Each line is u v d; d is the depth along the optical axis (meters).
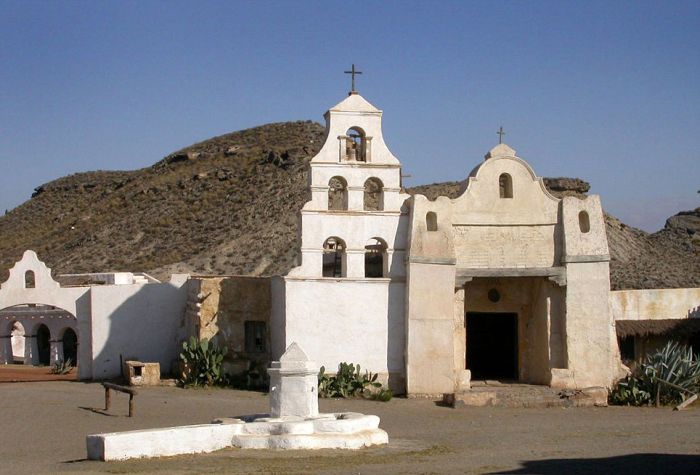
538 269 32.44
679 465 18.48
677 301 37.66
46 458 19.70
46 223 111.06
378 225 32.53
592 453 20.55
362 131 33.06
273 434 20.27
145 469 17.50
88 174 125.25
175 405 28.78
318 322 31.80
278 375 21.08
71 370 45.25
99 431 23.78
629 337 37.09
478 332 36.56
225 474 16.89
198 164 112.06
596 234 32.78
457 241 32.53
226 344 34.69
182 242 90.88
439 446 21.53
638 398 31.22
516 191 32.97
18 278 37.09
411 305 31.80
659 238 81.94
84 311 37.75
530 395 30.92
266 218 90.00
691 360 32.78
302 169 99.62
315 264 32.06
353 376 31.55
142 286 38.19
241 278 34.91
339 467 17.86
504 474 17.22
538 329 33.66
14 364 53.19
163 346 38.31
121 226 99.56
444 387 31.64
